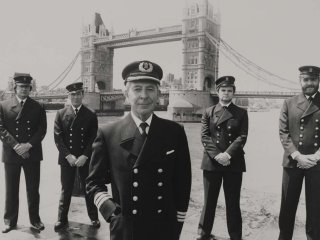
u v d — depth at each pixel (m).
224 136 5.27
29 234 5.11
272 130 37.94
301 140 4.70
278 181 9.04
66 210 5.43
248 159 14.23
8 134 5.30
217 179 5.15
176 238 2.72
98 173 2.71
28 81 5.53
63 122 5.76
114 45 116.12
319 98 4.74
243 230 5.30
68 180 5.52
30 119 5.49
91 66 118.56
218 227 5.50
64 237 5.00
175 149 2.71
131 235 2.52
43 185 8.28
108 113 105.56
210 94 73.25
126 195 2.55
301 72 4.76
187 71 88.62
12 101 5.57
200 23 86.12
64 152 5.54
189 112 70.00
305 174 4.64
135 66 2.64
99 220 5.73
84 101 99.75
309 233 4.68
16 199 5.38
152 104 2.66
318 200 4.57
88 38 119.75
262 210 6.20
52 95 91.56
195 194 7.43
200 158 14.52
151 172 2.56
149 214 2.55
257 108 178.25
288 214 4.76
